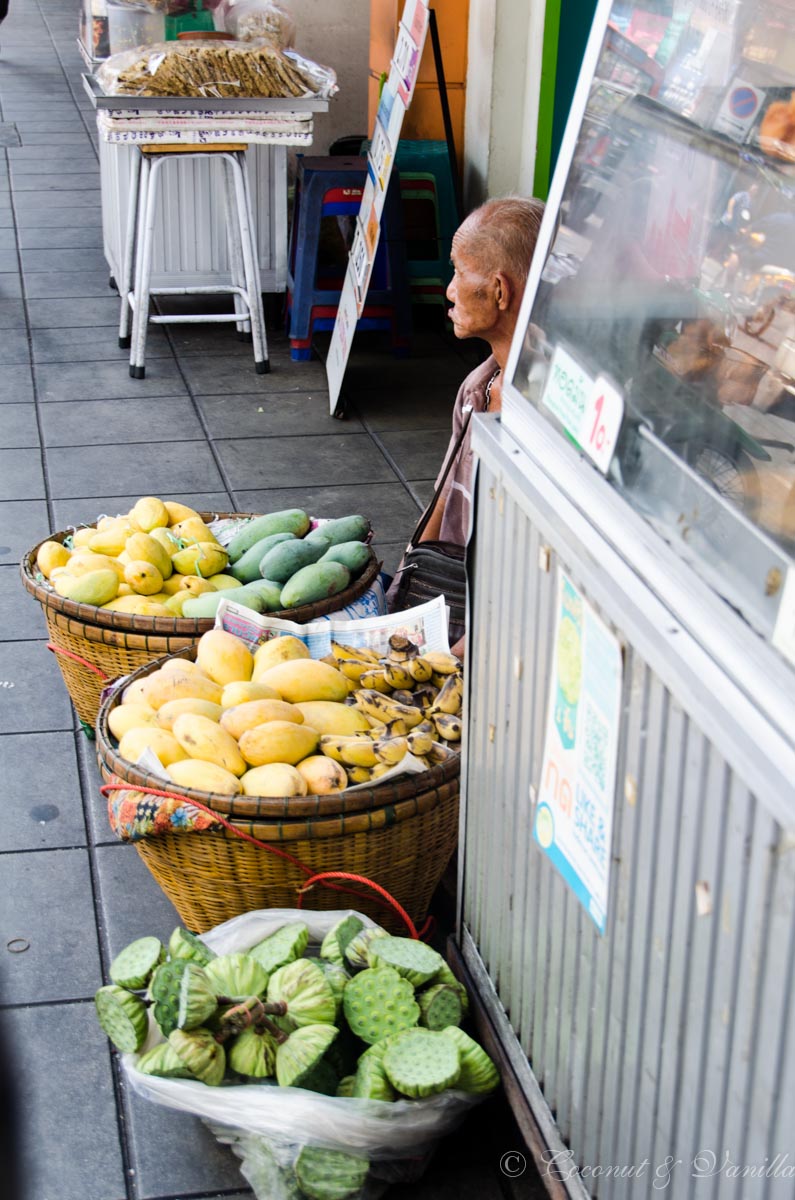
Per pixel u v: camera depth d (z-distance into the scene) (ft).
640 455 5.31
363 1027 7.02
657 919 5.12
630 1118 5.56
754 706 4.32
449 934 8.75
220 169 20.56
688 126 5.67
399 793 7.76
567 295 6.19
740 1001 4.55
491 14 20.07
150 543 10.53
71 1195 6.96
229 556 11.18
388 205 20.33
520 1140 7.36
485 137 21.06
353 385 20.11
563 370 6.07
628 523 5.24
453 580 10.32
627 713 5.23
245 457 17.29
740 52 5.46
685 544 4.90
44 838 9.92
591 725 5.57
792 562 4.35
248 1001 6.85
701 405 5.23
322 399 19.45
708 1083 4.84
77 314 22.43
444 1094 6.79
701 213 5.60
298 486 16.48
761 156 5.34
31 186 30.58
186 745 8.08
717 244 5.52
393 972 7.19
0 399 18.81
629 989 5.46
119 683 9.05
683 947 4.92
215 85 18.02
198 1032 6.75
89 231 27.17
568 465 5.84
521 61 20.47
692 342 5.46
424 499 16.28
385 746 8.05
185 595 10.33
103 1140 7.32
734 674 4.47
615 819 5.41
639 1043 5.41
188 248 21.29
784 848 4.19
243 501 15.97
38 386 19.36
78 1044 7.98
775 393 5.27
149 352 20.98
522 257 9.25
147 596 10.39
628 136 6.00
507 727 6.73
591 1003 5.88
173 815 7.58
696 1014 4.88
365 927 7.63
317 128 24.97
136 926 9.04
